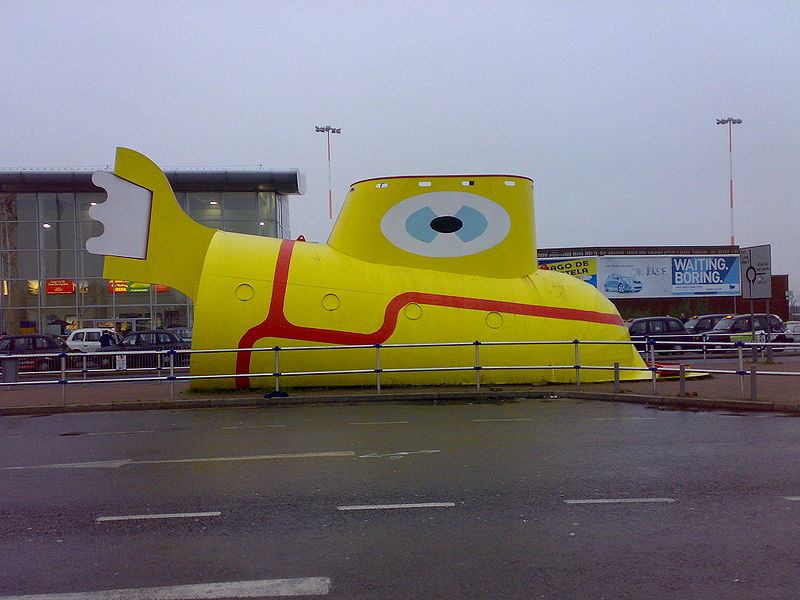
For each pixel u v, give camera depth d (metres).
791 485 7.39
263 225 39.19
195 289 17.56
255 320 15.87
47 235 38.28
